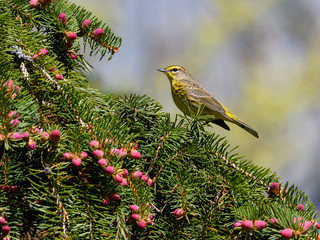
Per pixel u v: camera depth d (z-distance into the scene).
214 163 2.52
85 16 2.73
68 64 2.70
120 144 2.16
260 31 16.98
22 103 1.96
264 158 14.38
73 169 2.11
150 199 2.16
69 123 2.30
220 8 16.66
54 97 2.32
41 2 2.54
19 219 2.04
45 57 2.33
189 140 2.49
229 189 2.35
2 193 2.00
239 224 2.07
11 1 2.49
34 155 2.08
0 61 2.19
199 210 2.29
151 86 14.70
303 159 14.60
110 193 2.06
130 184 2.09
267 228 2.07
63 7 2.65
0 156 2.04
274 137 14.86
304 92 15.89
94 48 2.77
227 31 16.67
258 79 16.34
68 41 2.57
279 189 2.33
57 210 1.96
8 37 2.31
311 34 17.50
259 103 15.60
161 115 2.65
